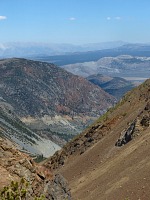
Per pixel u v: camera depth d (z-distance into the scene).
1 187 33.81
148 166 63.94
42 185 39.22
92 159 94.44
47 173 41.31
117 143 90.56
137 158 71.25
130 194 58.41
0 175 35.88
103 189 67.94
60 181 42.41
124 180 65.00
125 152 79.81
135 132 86.25
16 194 29.31
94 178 78.19
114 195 61.72
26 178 37.72
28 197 35.94
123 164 73.44
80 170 93.56
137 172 64.62
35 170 39.81
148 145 73.06
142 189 57.50
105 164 83.06
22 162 39.06
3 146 39.50
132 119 98.50
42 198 33.19
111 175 72.62
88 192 71.69
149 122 85.88
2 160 38.09
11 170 37.56
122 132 93.31
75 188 78.81
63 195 40.97
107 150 92.19
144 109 91.44
